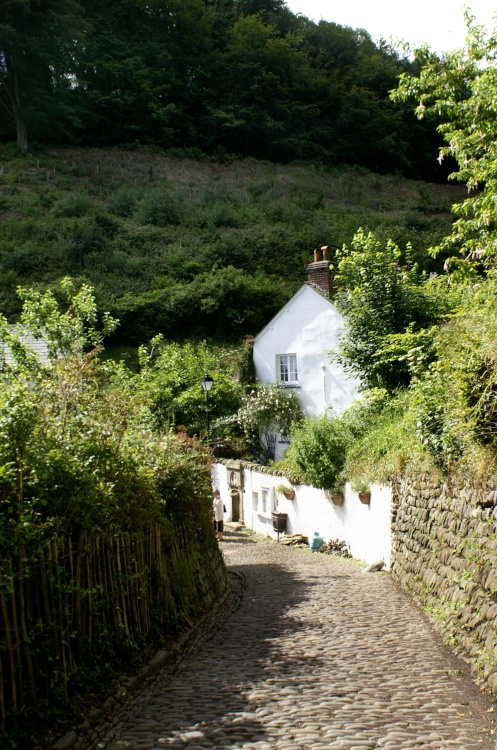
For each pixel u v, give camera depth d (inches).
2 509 192.7
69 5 2401.6
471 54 460.8
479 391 304.5
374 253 733.9
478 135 455.8
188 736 193.8
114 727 207.8
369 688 240.8
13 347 523.2
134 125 2642.7
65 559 225.5
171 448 397.4
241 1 3356.3
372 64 3225.9
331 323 1056.8
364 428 651.5
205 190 2230.6
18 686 187.3
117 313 1432.1
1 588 179.9
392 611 376.5
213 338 1480.1
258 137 2822.3
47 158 2338.8
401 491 474.9
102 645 245.4
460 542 327.6
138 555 294.4
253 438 1096.8
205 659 296.7
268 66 2967.5
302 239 1898.4
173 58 2874.0
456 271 470.6
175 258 1679.4
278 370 1134.4
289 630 343.0
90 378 340.5
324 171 2807.6
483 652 259.8
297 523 770.2
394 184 2810.0
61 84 2514.8
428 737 190.2
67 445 240.7
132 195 2063.2
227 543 804.0
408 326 696.4
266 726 201.0
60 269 1589.6
